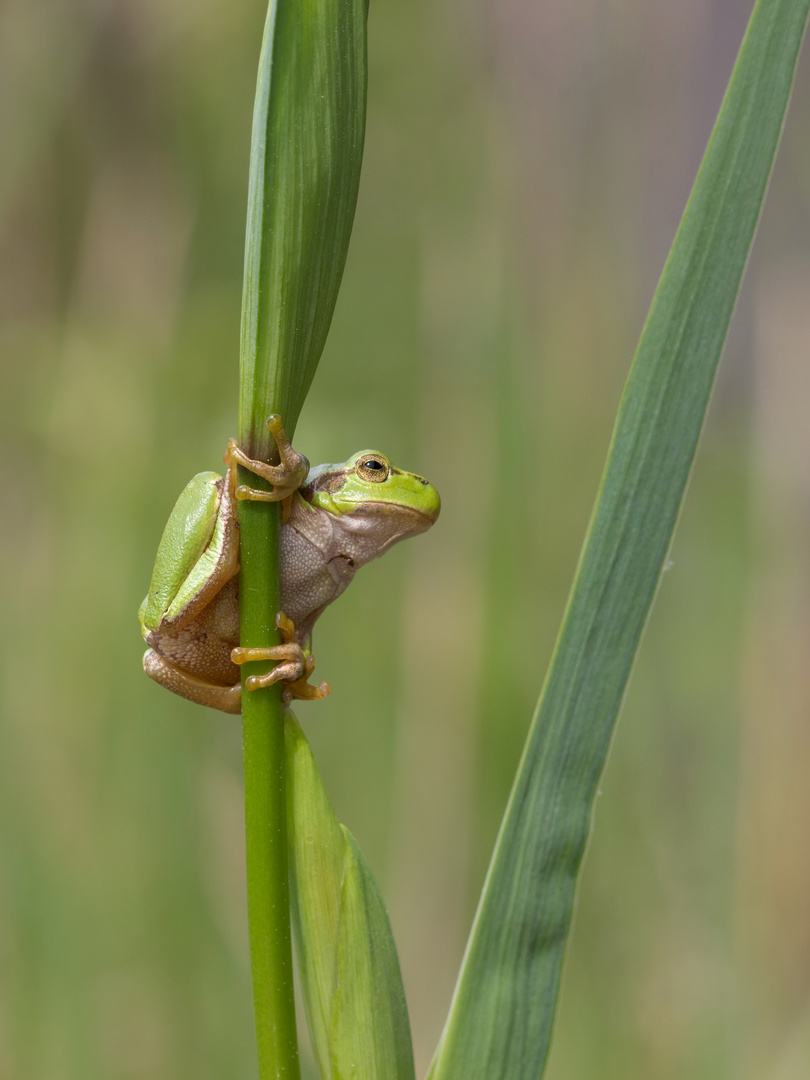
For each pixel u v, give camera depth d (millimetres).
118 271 799
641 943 691
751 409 839
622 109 861
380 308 874
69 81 838
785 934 691
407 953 695
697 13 867
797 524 800
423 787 719
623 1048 664
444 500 758
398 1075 479
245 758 469
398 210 878
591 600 469
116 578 698
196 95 890
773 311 853
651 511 468
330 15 459
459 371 776
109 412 734
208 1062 633
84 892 632
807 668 747
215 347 785
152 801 666
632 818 717
